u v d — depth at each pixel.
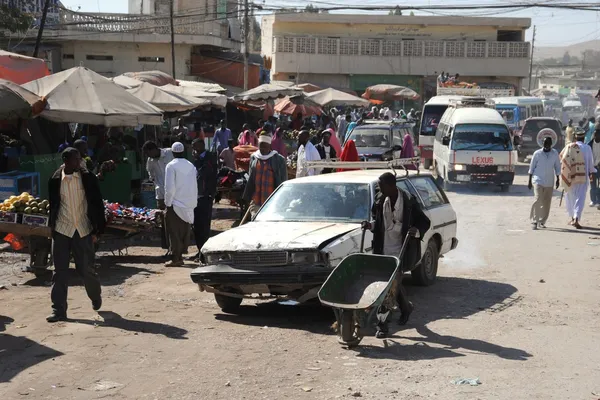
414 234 8.27
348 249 8.66
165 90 21.17
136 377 6.59
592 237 15.34
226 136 23.38
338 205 9.60
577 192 16.56
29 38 37.94
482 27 57.34
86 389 6.27
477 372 6.74
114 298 9.70
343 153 15.77
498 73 56.53
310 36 54.53
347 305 7.24
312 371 6.77
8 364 6.93
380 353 7.37
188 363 7.00
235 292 8.72
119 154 17.08
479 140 24.19
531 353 7.39
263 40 61.28
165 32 43.03
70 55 42.78
